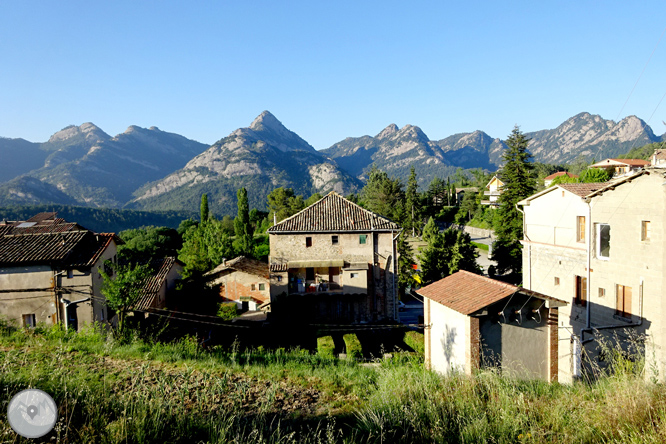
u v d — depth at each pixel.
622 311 17.44
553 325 13.47
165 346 14.27
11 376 6.89
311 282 31.67
